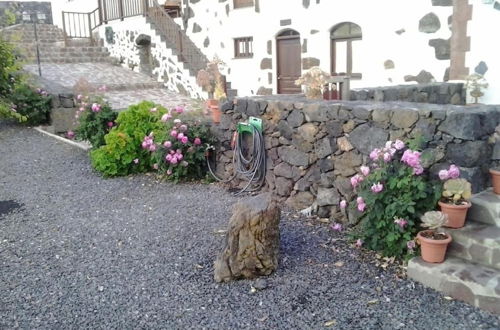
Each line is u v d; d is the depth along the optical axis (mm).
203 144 5691
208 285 3152
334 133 4102
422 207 3234
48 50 13555
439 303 2826
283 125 4664
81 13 14680
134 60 13609
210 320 2748
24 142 7738
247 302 2930
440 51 7293
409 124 3473
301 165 4504
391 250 3357
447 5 7086
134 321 2754
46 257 3666
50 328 2699
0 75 8305
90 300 3000
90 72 12703
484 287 2732
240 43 10969
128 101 10516
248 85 10797
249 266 3195
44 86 9398
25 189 5512
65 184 5699
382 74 8102
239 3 10773
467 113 3154
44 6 17188
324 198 4285
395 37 7809
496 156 3461
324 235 3910
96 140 6797
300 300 2924
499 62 6652
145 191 5359
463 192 3051
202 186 5535
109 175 6000
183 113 6125
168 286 3148
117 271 3385
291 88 9898
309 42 9227
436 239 3033
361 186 3557
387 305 2828
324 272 3262
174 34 12211
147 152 6113
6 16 9344
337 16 8609
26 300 3018
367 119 3783
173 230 4090
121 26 13898
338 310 2797
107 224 4332
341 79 5133
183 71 11789
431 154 3303
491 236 2967
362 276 3186
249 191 5152
